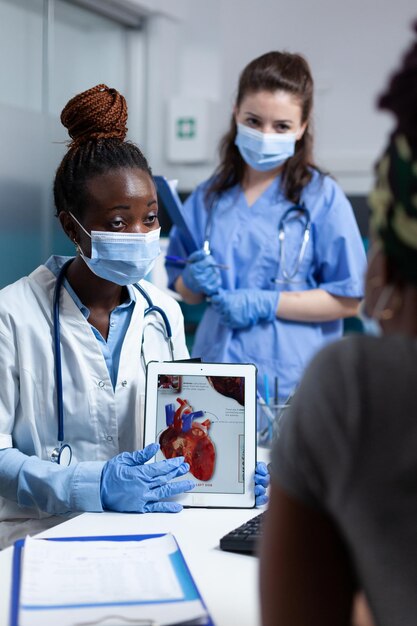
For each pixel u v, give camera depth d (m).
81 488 1.29
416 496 0.54
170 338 1.57
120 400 1.47
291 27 3.67
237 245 2.28
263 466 1.35
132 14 3.39
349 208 2.27
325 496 0.58
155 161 3.61
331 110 3.62
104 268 1.43
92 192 1.41
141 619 0.80
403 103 0.55
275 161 2.21
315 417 0.57
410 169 0.54
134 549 1.00
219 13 3.67
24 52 2.77
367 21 3.53
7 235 2.70
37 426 1.44
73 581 0.90
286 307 2.19
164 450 1.36
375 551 0.55
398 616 0.55
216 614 0.90
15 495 1.34
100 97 1.45
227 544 1.10
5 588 0.97
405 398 0.54
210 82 3.73
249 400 1.37
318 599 0.61
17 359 1.43
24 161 2.76
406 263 0.55
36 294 1.46
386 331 0.59
